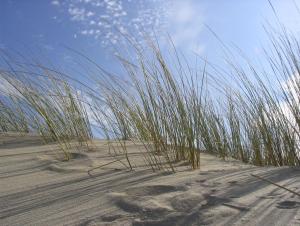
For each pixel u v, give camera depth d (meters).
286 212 1.30
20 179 2.12
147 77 2.73
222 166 2.43
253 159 3.29
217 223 1.25
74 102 3.65
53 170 2.34
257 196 1.51
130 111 2.97
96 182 1.96
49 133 3.71
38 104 3.60
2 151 3.14
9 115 4.57
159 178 1.98
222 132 3.56
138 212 1.41
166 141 2.71
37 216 1.47
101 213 1.43
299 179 1.80
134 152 2.93
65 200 1.66
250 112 3.26
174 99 2.60
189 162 2.48
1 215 1.52
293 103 2.90
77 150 3.05
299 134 2.88
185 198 1.52
